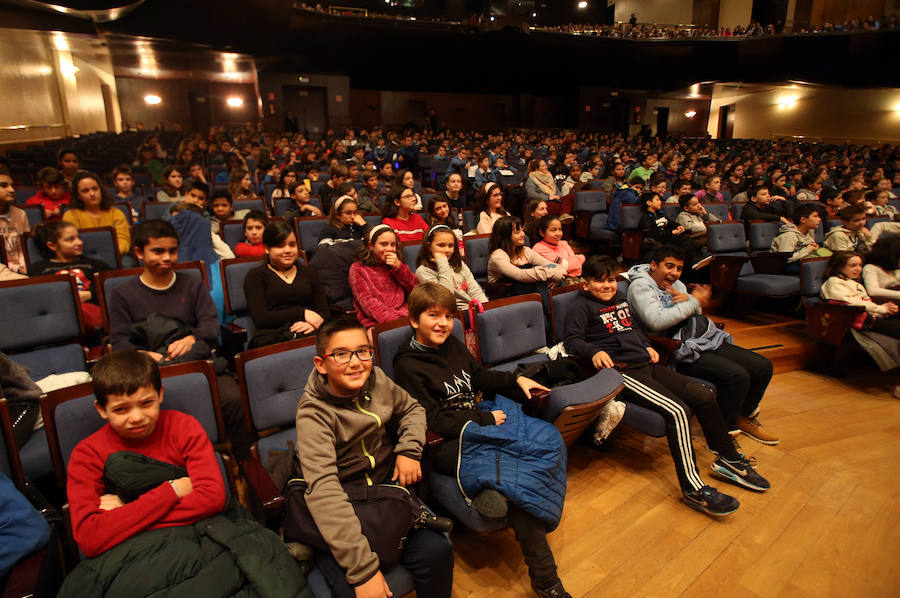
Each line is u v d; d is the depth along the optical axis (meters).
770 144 17.45
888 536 2.08
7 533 1.21
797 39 17.03
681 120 22.39
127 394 1.33
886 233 4.77
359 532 1.36
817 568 1.91
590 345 2.44
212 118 19.98
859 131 18.19
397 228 4.17
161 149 10.04
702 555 1.97
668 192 7.80
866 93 17.88
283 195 5.94
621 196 5.95
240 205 4.97
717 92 21.05
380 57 17.09
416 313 1.92
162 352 2.13
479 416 1.85
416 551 1.46
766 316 4.53
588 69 18.92
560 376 2.20
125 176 5.04
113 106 18.31
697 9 21.64
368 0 20.70
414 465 1.59
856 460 2.60
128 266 3.74
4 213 3.57
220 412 1.71
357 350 1.50
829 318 3.48
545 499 1.65
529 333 2.59
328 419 1.52
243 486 2.09
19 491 1.34
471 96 20.36
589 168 8.93
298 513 1.42
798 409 3.13
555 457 1.74
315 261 3.25
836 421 2.99
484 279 3.96
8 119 10.38
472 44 17.66
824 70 16.97
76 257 3.00
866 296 3.45
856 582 1.85
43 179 4.27
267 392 1.85
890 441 2.77
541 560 1.67
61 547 1.45
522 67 18.42
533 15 22.77
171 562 1.23
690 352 2.62
